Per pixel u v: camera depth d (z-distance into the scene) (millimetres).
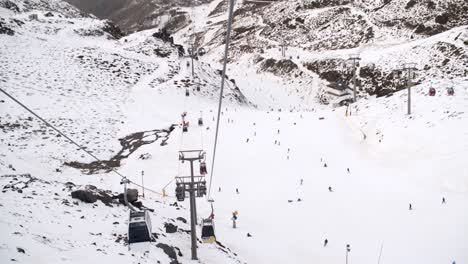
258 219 35844
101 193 26781
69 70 84125
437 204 38500
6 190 24188
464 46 97000
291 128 64750
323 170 49219
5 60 81688
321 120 68062
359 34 127812
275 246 29656
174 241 22875
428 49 101875
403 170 47406
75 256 14742
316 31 143875
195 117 70562
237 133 62562
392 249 30203
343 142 58250
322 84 113812
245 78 128875
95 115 67750
